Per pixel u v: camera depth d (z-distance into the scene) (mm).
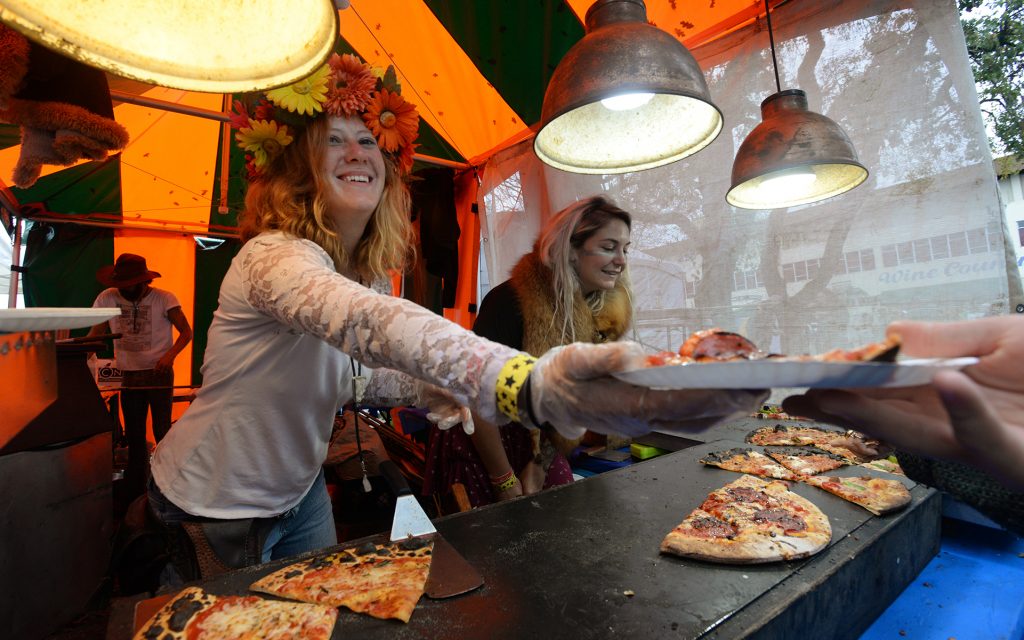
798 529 1265
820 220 2533
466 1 2762
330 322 861
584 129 1683
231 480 1308
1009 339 637
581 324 2053
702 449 2111
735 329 2873
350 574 1095
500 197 4273
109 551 2301
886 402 663
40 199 4812
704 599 999
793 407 747
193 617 948
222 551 1299
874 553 1256
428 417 1386
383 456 2473
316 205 1293
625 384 638
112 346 5281
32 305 5355
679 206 3098
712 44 2881
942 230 2170
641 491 1612
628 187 3344
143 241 5652
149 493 1425
